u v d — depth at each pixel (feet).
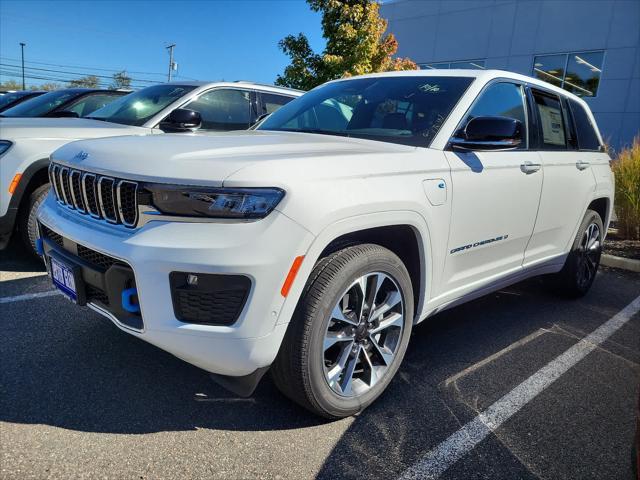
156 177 6.68
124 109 18.02
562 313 13.94
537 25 53.72
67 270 7.89
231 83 19.12
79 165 7.86
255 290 6.48
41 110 22.80
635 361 11.01
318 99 11.90
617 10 48.62
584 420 8.58
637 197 23.31
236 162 6.73
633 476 5.69
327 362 7.96
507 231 10.87
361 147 8.84
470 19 58.70
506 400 9.09
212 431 7.72
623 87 48.96
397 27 65.62
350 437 7.77
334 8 35.01
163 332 6.67
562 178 12.59
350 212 7.18
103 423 7.75
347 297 7.80
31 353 9.73
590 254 15.12
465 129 9.45
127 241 6.76
